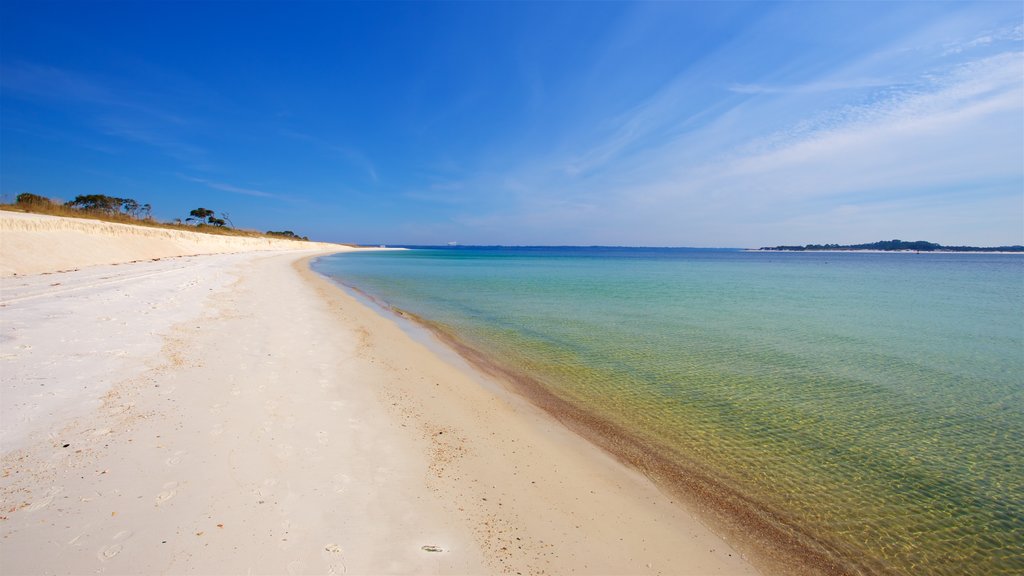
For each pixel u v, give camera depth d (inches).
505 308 799.7
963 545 192.5
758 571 169.8
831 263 3476.9
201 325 450.6
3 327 359.9
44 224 900.0
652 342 543.8
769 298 1040.2
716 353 499.2
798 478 242.4
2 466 179.3
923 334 634.2
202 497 171.9
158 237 1412.4
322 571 140.6
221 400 267.6
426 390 331.9
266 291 774.5
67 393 253.1
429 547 159.0
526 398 341.1
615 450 263.7
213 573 135.4
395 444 237.5
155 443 209.6
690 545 181.0
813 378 418.9
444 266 2278.5
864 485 237.5
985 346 564.4
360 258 3120.1
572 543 173.3
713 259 4205.2
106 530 148.6
